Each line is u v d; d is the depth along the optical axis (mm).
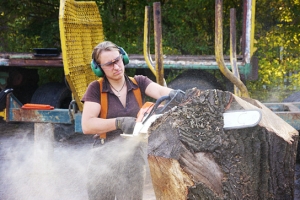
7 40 10414
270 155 2090
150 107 2457
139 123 2314
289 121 4012
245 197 2037
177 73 6828
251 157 2053
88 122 2607
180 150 1903
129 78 2779
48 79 8344
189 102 2049
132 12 9516
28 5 9734
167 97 2482
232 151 2016
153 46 9172
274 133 2078
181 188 1921
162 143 1966
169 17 9094
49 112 4469
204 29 9250
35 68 8273
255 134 2047
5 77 7680
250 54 6027
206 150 1949
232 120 1999
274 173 2117
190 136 1939
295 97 5633
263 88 9109
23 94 8148
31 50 10352
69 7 4930
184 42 9141
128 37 9547
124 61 2811
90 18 5824
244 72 6051
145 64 6469
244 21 6094
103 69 2658
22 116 4535
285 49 9422
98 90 2695
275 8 9352
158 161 1950
